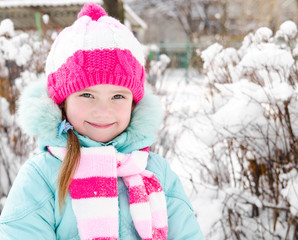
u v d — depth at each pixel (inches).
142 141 48.1
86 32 44.3
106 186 41.2
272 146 74.5
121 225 43.1
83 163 42.2
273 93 69.1
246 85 74.6
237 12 708.7
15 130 98.2
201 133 78.5
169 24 887.7
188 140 100.4
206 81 92.9
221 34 118.3
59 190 39.9
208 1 802.8
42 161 42.8
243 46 92.6
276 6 474.9
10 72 108.7
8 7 405.7
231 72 83.5
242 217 77.3
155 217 44.4
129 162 45.1
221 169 87.0
